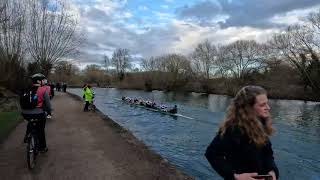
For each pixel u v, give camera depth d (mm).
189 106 42469
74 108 25938
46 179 8062
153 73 97562
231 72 87000
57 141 12570
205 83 86250
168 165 9742
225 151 3281
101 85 118312
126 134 14383
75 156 10344
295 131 24359
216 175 12781
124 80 107562
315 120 31562
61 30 39219
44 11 37156
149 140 19328
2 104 22391
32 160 8953
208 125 25406
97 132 14758
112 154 10727
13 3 28109
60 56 39562
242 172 3209
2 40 26922
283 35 71125
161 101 51906
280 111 40375
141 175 8609
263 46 84625
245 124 3213
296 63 65750
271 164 3338
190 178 8656
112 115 31344
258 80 76625
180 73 92438
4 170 8695
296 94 64125
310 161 15789
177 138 20062
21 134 13500
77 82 113938
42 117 9133
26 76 31969
